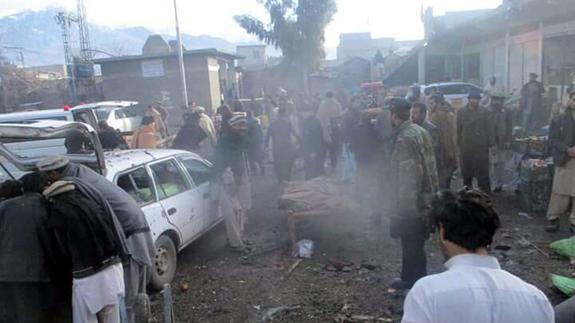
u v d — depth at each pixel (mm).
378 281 5418
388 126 7223
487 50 22359
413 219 4621
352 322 4551
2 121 12070
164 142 13297
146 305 3469
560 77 15156
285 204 6613
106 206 3674
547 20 15547
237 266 6152
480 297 1771
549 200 7363
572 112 6270
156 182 5742
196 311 5000
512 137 8648
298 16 35094
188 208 6125
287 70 36469
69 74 41219
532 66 17219
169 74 27422
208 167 7113
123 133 13719
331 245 6668
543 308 1794
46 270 3506
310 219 6625
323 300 5043
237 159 6887
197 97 27531
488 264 1903
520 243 6188
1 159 5277
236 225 6633
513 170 8984
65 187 3512
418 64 27797
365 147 7664
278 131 9758
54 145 6805
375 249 6438
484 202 1993
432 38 22844
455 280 1838
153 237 5289
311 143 10312
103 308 3619
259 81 39250
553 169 7348
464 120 7980
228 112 9852
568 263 5578
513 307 1758
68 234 3455
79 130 4500
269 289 5402
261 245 6891
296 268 5949
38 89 42344
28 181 3703
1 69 42094
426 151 4633
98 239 3518
